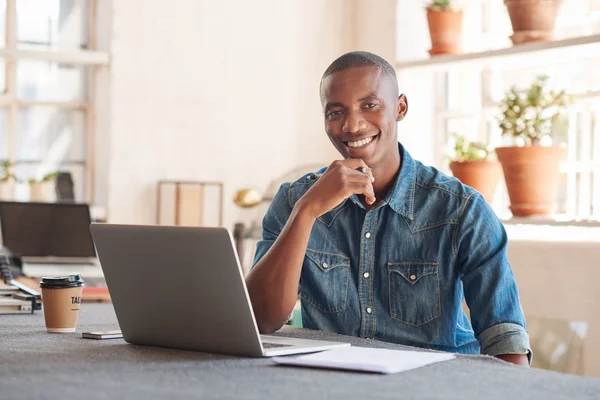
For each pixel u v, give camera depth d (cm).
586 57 375
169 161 469
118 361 118
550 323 311
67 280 156
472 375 111
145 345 139
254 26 487
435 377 109
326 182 165
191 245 125
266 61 489
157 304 133
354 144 180
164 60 468
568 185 381
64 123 476
